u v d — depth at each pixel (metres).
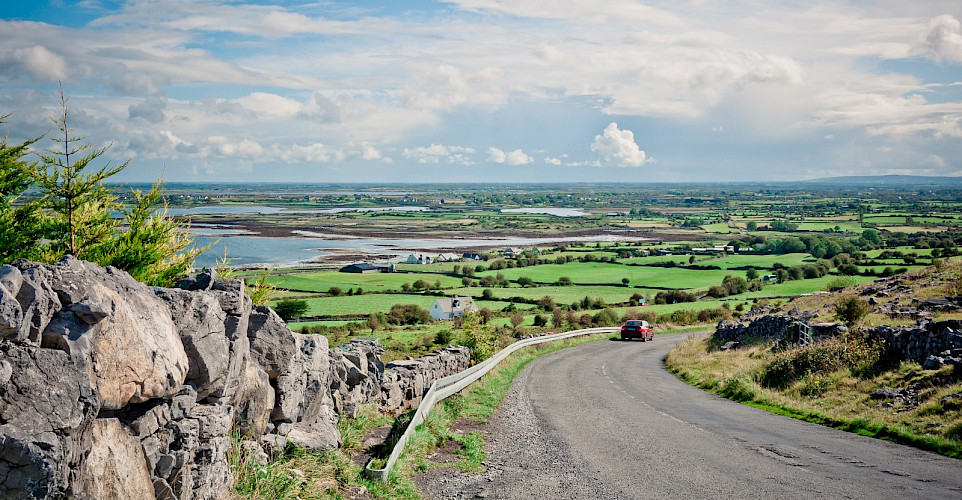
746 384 21.88
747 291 95.75
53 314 4.82
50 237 9.64
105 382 5.07
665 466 11.10
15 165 8.98
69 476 4.64
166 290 6.47
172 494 5.81
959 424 13.16
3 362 4.33
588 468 10.88
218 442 6.55
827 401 17.81
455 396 17.53
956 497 9.21
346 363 11.90
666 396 21.56
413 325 71.44
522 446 12.61
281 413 8.72
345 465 8.95
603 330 55.41
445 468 10.38
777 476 10.41
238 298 7.57
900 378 17.64
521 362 31.62
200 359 6.50
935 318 24.52
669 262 135.50
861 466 11.14
